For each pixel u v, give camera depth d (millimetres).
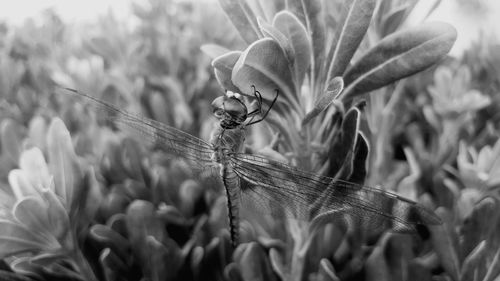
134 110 169
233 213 128
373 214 109
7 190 132
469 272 110
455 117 145
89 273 122
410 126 153
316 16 105
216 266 129
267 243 127
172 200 142
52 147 116
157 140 134
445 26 97
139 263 124
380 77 103
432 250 123
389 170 141
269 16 110
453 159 145
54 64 185
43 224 113
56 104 171
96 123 159
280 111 109
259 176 119
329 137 111
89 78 163
